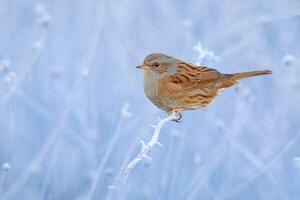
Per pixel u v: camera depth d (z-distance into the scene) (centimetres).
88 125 1424
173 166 1296
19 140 1438
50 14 1681
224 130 1366
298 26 1642
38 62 1551
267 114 1462
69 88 1484
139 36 1616
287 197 1285
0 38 1614
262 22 1549
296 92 1479
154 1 1655
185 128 1329
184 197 1250
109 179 1305
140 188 1335
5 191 1309
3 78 1344
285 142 1394
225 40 1577
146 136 1366
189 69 1137
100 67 1577
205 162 1265
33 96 1506
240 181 1303
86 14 1664
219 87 1142
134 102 1513
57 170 1398
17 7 1678
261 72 1134
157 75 1142
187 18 1633
